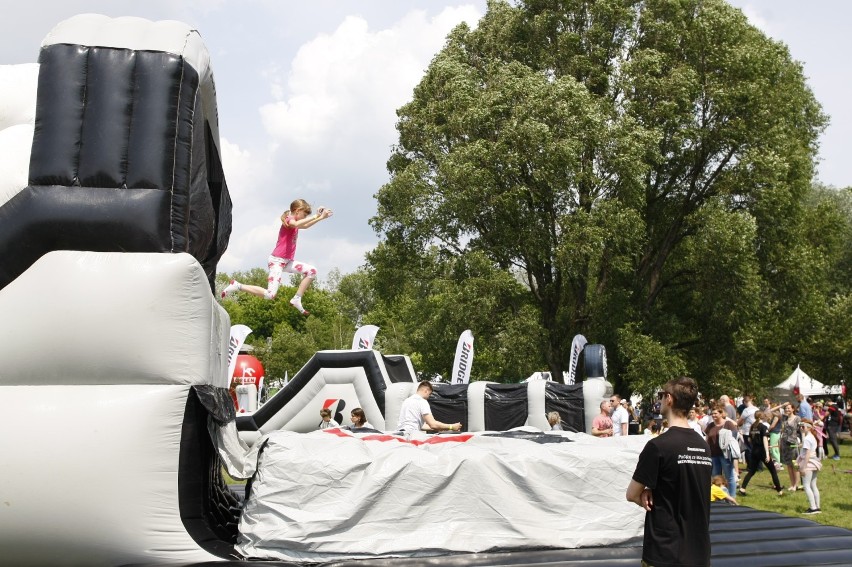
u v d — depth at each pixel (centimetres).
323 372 1648
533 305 2852
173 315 535
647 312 2741
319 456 572
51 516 505
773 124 2644
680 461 418
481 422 1672
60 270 531
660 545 415
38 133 551
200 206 616
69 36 565
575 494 601
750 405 1589
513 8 2892
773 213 2603
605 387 1667
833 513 1128
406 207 2709
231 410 626
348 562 543
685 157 2712
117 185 548
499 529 581
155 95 557
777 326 2869
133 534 513
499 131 2548
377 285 2906
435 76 2822
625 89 2588
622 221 2394
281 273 790
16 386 530
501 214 2588
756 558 598
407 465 577
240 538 559
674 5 2636
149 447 518
